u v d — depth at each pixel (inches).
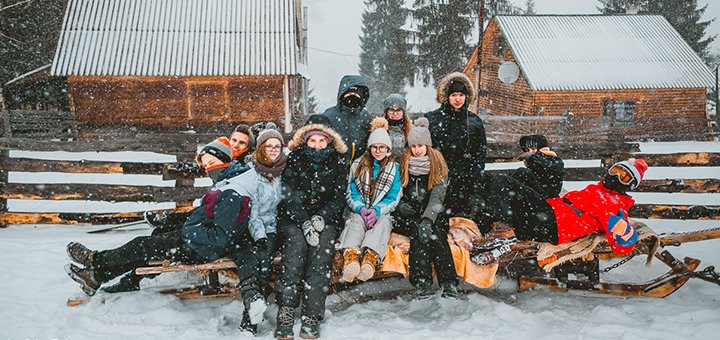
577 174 259.3
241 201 152.0
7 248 222.7
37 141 257.9
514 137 815.1
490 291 182.4
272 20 823.1
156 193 257.8
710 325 146.9
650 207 249.8
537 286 180.9
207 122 785.6
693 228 245.6
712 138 831.1
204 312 165.8
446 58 1275.8
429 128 192.9
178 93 772.6
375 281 181.9
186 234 155.3
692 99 898.1
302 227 158.1
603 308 161.6
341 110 189.5
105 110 759.7
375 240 156.7
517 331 151.0
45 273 194.7
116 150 261.1
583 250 164.9
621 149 256.4
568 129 790.5
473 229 172.9
